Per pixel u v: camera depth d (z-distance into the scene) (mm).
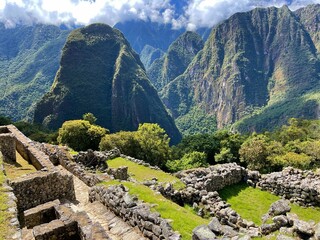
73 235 9484
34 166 19906
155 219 9945
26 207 13828
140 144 53688
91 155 26266
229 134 79312
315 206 17422
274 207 11250
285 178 19797
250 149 53438
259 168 51781
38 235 8922
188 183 19141
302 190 17969
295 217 9789
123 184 14688
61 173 15078
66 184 14977
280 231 9031
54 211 11477
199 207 15453
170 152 64062
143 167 27234
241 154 55219
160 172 25609
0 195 10258
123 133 55094
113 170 21656
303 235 8430
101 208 12844
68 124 59719
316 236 7996
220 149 72375
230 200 18734
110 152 31312
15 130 27781
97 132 59250
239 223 12398
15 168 18844
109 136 53844
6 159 19859
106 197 12875
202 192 16422
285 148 68625
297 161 51844
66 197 14992
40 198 14219
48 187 14461
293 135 98812
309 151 65500
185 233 9594
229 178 20641
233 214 13172
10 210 9133
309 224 8633
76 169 20219
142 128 59656
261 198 19031
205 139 77375
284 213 10938
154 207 11648
